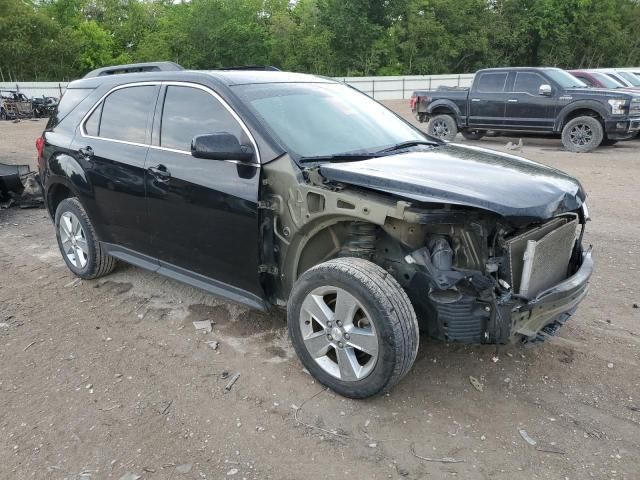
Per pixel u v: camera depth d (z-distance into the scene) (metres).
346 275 3.10
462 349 3.88
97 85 4.93
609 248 5.98
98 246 5.01
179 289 5.01
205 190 3.78
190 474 2.80
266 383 3.55
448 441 3.00
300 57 48.28
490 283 2.96
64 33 46.94
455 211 2.98
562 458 2.87
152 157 4.17
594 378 3.55
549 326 3.43
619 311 4.46
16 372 3.74
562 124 13.16
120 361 3.86
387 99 40.09
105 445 3.03
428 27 48.22
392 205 3.03
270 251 3.63
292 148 3.57
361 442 3.00
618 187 9.11
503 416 3.20
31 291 5.06
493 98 13.98
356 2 47.41
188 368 3.75
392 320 2.97
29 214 7.90
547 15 50.94
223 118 3.82
